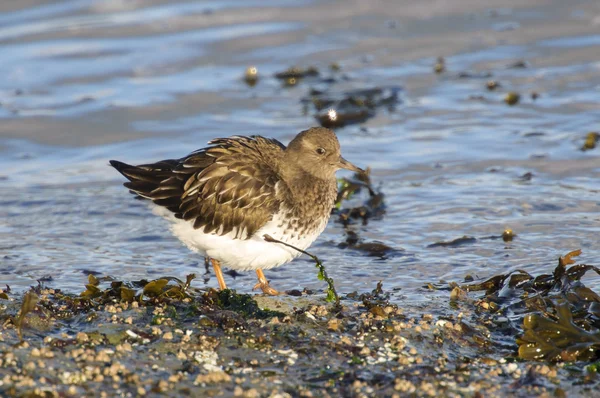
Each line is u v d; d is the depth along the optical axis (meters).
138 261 11.35
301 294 9.95
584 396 7.27
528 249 11.23
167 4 21.45
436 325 8.62
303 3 21.16
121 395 6.99
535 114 16.12
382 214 12.85
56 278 10.62
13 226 12.59
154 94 17.48
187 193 9.70
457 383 7.44
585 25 19.59
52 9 21.09
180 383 7.26
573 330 8.12
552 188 13.34
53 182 14.38
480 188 13.52
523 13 20.34
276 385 7.32
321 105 16.84
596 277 10.09
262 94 17.50
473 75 17.89
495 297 9.46
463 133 15.66
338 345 8.08
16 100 17.17
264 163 9.98
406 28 20.00
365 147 15.35
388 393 7.21
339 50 19.17
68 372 7.28
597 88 16.94
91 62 18.80
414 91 17.42
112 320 8.45
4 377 7.10
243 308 8.98
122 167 10.02
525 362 7.93
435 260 11.09
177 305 8.88
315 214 10.09
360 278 10.59
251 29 20.14
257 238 9.73
